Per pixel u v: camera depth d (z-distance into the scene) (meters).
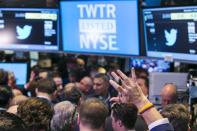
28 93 8.52
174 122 3.68
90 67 10.00
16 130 1.88
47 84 6.17
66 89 6.03
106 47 8.31
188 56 6.80
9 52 10.74
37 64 10.78
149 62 8.79
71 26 8.72
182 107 3.88
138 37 7.71
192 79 5.84
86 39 8.57
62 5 8.66
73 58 10.36
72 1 8.51
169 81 6.50
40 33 8.91
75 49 8.80
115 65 9.81
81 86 7.92
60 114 4.25
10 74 8.24
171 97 6.09
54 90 6.23
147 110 2.60
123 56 8.09
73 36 8.77
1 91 5.64
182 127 3.71
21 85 9.25
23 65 9.28
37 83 6.39
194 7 6.47
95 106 3.48
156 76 6.54
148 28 7.43
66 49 8.91
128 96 2.63
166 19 7.00
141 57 7.77
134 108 4.03
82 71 9.09
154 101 6.50
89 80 7.93
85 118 3.47
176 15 6.79
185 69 9.14
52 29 8.86
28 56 11.48
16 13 8.84
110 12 8.03
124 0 7.70
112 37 8.16
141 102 2.62
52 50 9.00
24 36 8.98
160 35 7.23
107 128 4.49
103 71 9.75
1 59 10.37
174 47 7.01
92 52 8.57
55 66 10.56
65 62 10.19
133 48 7.86
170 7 6.85
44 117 3.50
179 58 6.97
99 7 8.18
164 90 6.12
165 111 3.80
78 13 8.53
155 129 2.58
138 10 7.55
